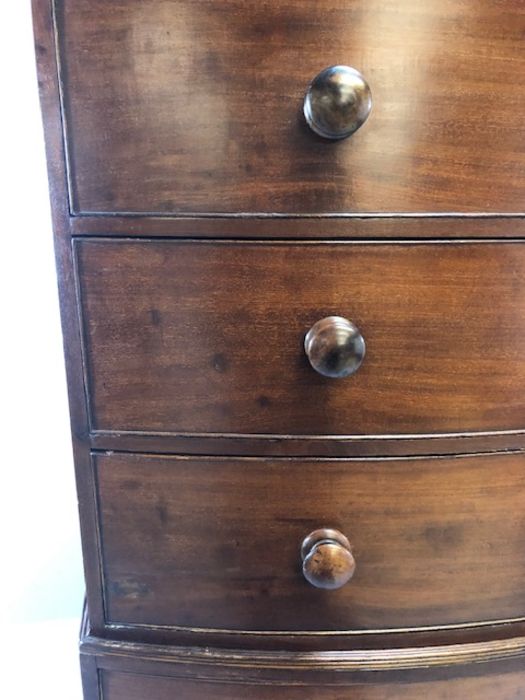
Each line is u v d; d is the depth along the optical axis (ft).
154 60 1.70
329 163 1.75
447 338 1.93
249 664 2.22
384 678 2.23
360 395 1.98
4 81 2.84
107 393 2.02
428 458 2.05
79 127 1.77
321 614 2.23
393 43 1.66
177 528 2.16
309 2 1.63
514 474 2.11
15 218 3.01
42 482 3.42
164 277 1.88
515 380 2.00
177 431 2.04
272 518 2.13
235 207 1.80
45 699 3.21
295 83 1.69
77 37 1.70
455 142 1.75
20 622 3.63
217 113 1.72
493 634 2.29
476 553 2.19
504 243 1.85
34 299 3.13
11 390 3.24
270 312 1.89
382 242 1.82
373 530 2.14
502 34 1.68
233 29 1.65
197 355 1.95
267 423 2.01
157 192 1.80
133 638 2.30
